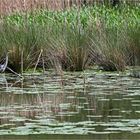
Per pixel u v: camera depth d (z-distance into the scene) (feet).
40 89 68.74
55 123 49.65
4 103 59.67
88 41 88.58
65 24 92.68
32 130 47.24
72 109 56.03
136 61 88.74
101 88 68.90
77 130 47.09
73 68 85.66
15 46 85.40
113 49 86.12
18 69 84.28
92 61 87.66
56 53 86.63
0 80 76.64
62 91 67.05
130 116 52.31
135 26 92.94
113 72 83.71
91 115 52.85
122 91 66.33
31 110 55.83
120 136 44.96
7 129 47.55
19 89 69.05
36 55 86.69
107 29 92.22
